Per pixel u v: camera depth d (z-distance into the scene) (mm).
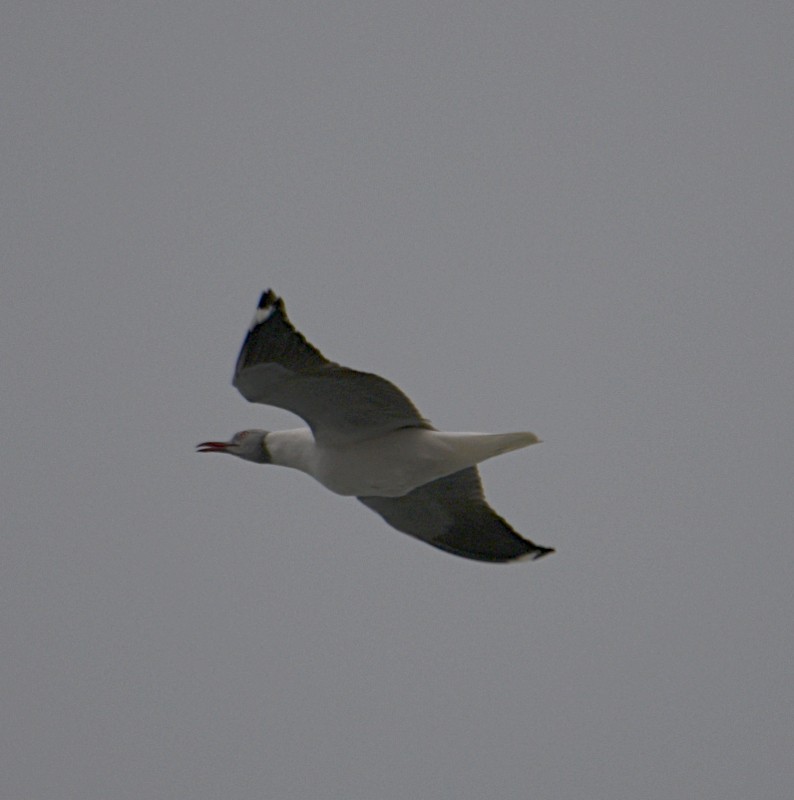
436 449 14125
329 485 14758
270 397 13648
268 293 12781
